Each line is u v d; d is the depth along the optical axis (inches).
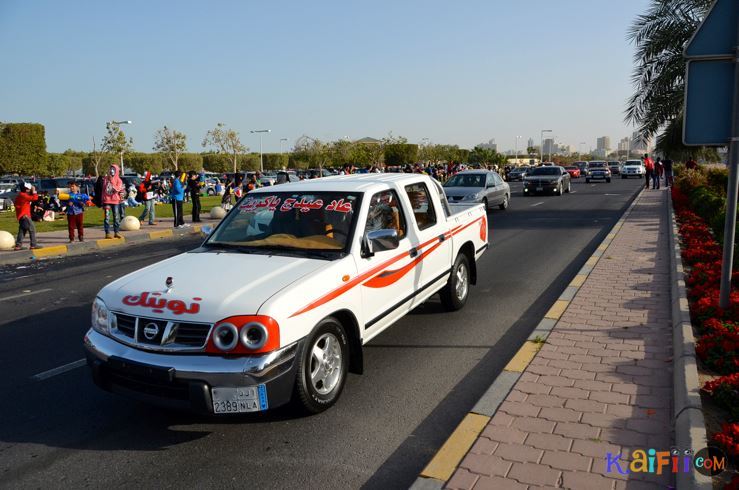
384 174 257.8
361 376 210.8
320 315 170.1
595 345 224.2
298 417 178.2
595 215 756.6
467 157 3208.7
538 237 560.1
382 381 206.1
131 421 179.9
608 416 165.8
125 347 161.6
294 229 206.4
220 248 207.5
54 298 356.8
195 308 156.9
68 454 160.4
